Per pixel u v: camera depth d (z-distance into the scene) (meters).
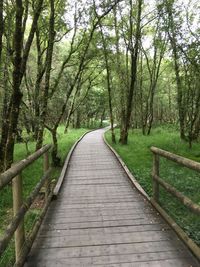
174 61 14.62
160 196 6.10
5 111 9.45
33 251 3.75
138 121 31.42
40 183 4.50
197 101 13.17
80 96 33.06
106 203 5.84
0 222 5.53
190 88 13.50
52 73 21.27
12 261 3.67
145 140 16.64
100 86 33.31
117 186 7.27
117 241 4.02
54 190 6.57
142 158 11.06
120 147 14.52
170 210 5.38
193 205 3.47
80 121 41.91
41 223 4.59
